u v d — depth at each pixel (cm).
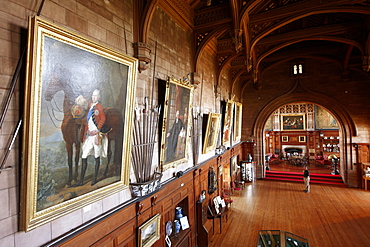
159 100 570
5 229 250
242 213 1065
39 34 251
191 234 739
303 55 1414
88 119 336
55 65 275
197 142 821
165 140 559
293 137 2386
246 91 1755
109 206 405
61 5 322
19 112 271
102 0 401
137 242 468
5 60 254
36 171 262
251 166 1639
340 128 1484
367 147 1369
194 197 780
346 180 1442
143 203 490
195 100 816
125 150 422
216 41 1020
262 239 686
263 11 743
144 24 482
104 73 357
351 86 1424
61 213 300
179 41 694
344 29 906
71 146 311
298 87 1584
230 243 799
